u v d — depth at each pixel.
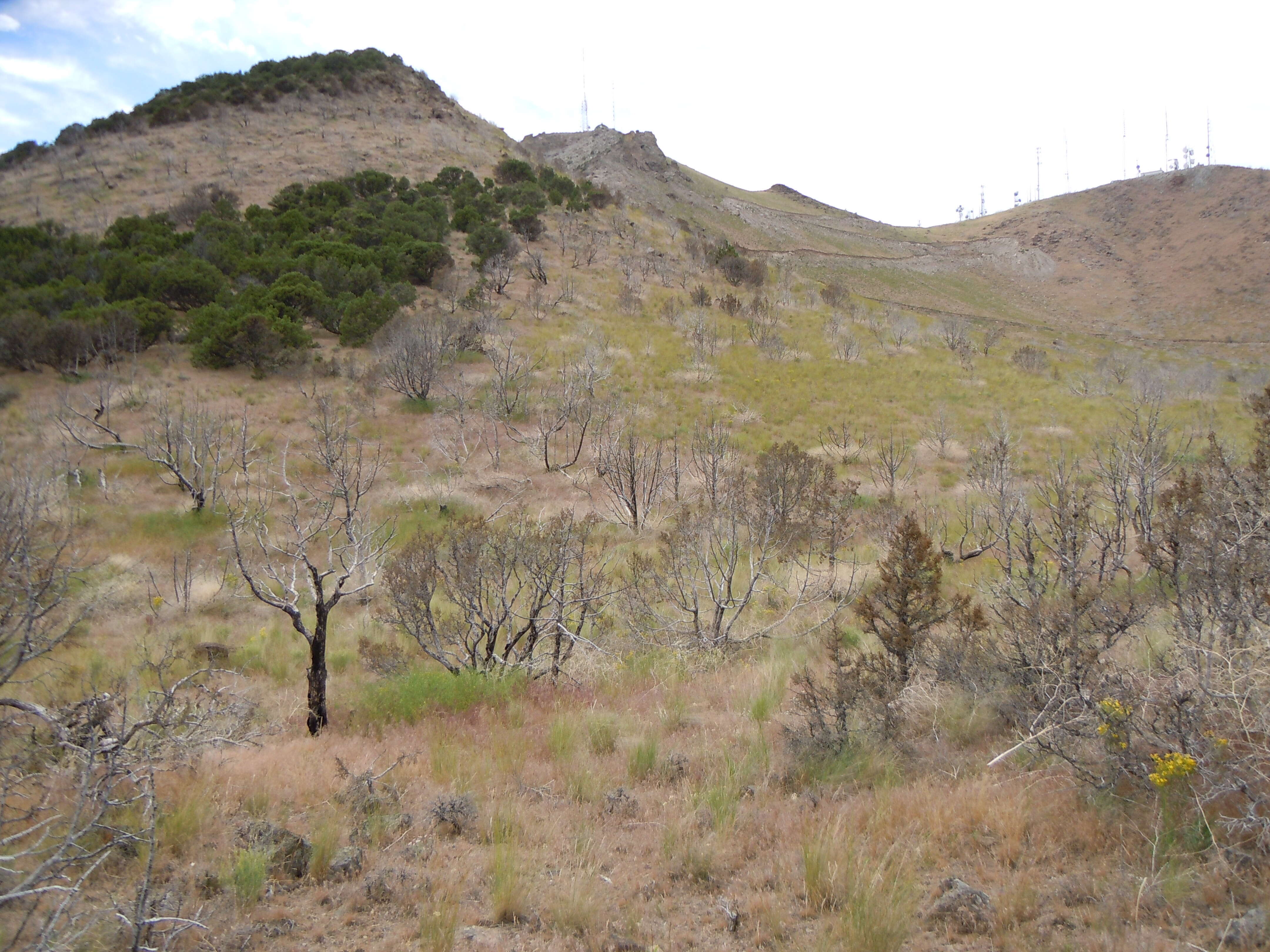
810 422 23.95
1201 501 6.34
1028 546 9.12
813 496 14.90
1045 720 4.88
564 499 17.56
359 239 37.03
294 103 63.78
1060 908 3.42
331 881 4.07
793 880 3.87
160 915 3.51
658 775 5.29
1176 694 4.34
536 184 52.59
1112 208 112.31
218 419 19.83
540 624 8.79
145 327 26.38
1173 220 104.62
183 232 40.16
